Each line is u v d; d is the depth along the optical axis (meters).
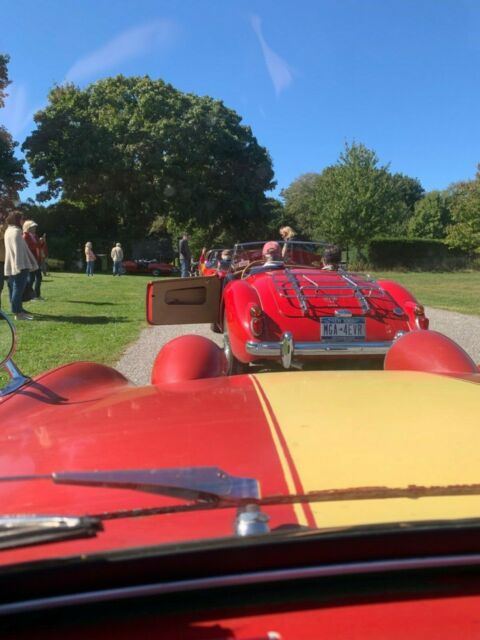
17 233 10.09
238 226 48.31
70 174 41.97
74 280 23.31
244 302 5.67
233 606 1.02
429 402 1.97
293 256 7.52
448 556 1.06
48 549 1.18
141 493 1.42
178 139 42.69
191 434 1.72
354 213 39.56
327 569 1.04
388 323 5.66
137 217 46.28
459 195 42.25
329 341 5.53
